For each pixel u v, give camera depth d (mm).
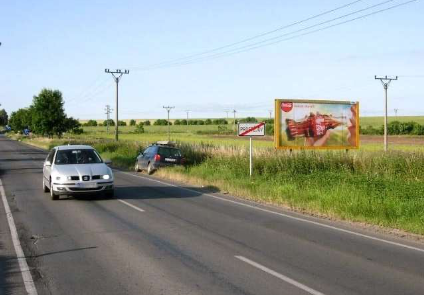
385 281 7152
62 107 78375
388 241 10133
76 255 8664
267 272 7570
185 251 8977
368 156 22266
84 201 15945
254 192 17609
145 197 17156
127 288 6727
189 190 19516
